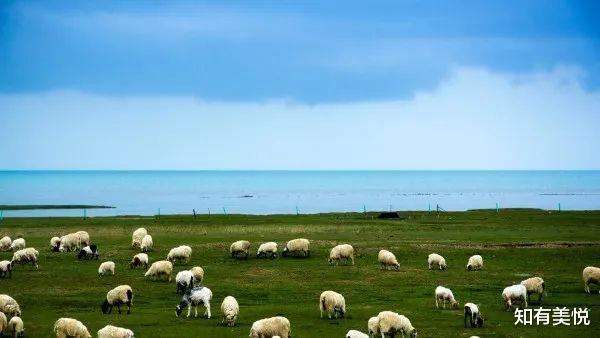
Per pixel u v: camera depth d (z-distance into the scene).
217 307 45.47
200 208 181.25
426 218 111.88
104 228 94.69
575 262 64.69
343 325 39.59
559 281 54.72
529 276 57.28
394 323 36.19
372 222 103.38
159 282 54.19
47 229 93.31
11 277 55.94
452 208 180.75
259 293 50.09
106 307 43.28
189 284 49.69
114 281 54.38
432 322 40.50
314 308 44.97
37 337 36.47
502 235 84.25
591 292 50.25
